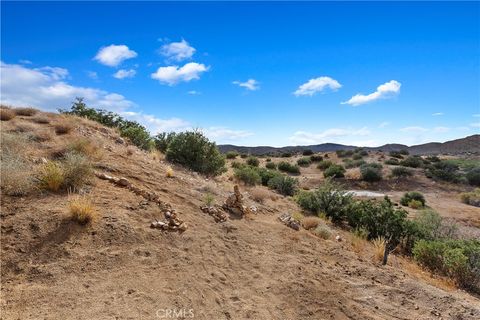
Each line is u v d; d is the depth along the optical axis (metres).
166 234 6.06
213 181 12.20
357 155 52.06
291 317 4.71
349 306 5.31
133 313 4.02
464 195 30.25
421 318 5.27
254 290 5.19
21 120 10.59
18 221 5.15
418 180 36.59
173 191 8.23
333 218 12.77
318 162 50.94
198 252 5.88
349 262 7.30
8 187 5.86
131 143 13.03
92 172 7.25
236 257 6.11
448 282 7.61
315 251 7.47
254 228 7.77
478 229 18.14
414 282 6.64
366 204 12.54
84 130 11.09
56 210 5.60
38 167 6.86
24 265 4.44
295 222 9.17
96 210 6.00
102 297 4.18
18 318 3.57
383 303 5.61
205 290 4.87
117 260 4.97
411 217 17.38
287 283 5.59
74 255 4.81
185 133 13.58
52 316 3.70
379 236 10.69
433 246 8.77
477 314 5.56
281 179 17.66
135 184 7.90
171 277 4.96
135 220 6.12
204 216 7.44
